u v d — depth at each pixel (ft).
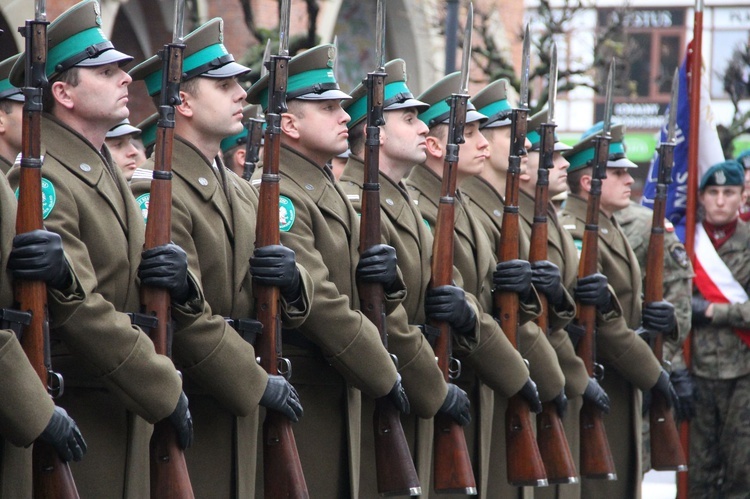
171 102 52.16
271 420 57.36
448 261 68.90
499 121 80.74
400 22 179.01
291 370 60.70
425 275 68.59
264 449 57.62
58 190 50.93
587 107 312.91
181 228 55.42
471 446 75.05
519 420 75.20
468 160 74.49
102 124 53.11
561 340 81.20
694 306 101.71
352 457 63.00
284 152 62.90
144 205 56.18
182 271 52.16
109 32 121.70
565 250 84.64
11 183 52.11
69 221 50.75
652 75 322.75
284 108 57.62
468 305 69.15
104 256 51.70
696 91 104.06
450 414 68.03
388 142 68.64
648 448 99.14
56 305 48.37
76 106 52.47
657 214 92.68
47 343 47.26
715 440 102.37
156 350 51.83
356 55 178.19
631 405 90.89
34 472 47.50
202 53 57.88
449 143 68.85
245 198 60.23
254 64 127.44
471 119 73.92
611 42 179.22
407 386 65.82
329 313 59.88
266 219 57.36
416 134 68.85
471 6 68.54
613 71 84.94
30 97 46.88
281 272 56.95
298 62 63.10
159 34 130.72
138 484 52.60
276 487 57.16
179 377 51.83
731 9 322.96
